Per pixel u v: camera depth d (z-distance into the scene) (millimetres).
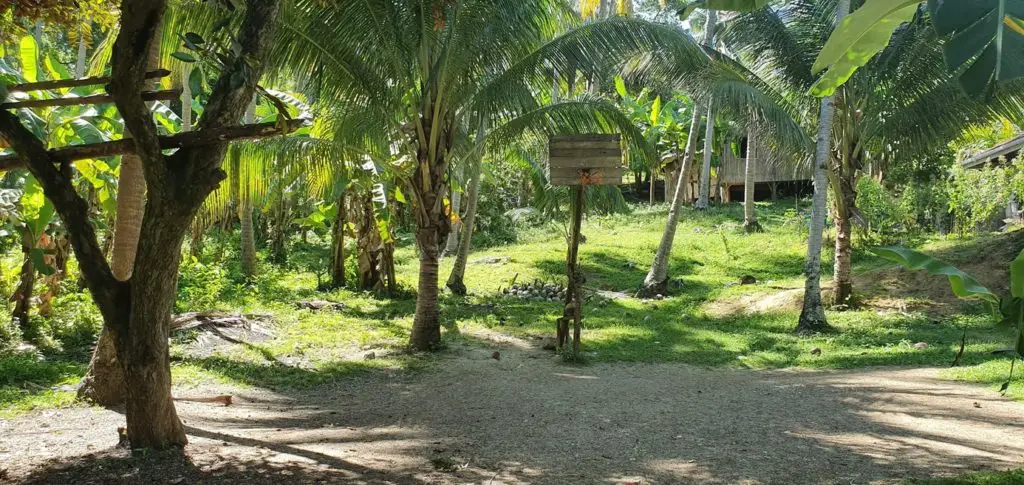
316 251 24047
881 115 13617
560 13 10961
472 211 17422
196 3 7773
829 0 12938
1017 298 2438
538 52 10141
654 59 12320
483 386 8305
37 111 8453
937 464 4805
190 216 4289
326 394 7773
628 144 11195
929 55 12516
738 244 22500
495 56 10008
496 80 10227
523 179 26641
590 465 4914
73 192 4270
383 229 15227
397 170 10648
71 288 11336
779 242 22156
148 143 4035
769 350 11359
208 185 4250
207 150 4250
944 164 20859
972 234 18547
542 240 25641
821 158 12555
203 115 4242
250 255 17078
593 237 25547
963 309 13336
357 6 9109
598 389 8195
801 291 15336
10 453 4652
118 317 4484
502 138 10688
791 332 12727
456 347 11055
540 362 10125
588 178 10148
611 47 10219
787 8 13719
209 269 14195
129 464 4363
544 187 16500
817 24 13375
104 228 12141
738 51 14328
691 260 21250
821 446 5430
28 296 9133
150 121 4051
